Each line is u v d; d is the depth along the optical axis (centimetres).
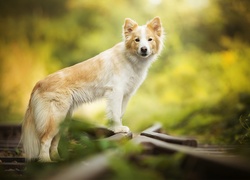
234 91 1312
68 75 583
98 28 1878
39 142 551
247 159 301
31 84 1767
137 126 1240
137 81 639
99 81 603
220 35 1703
